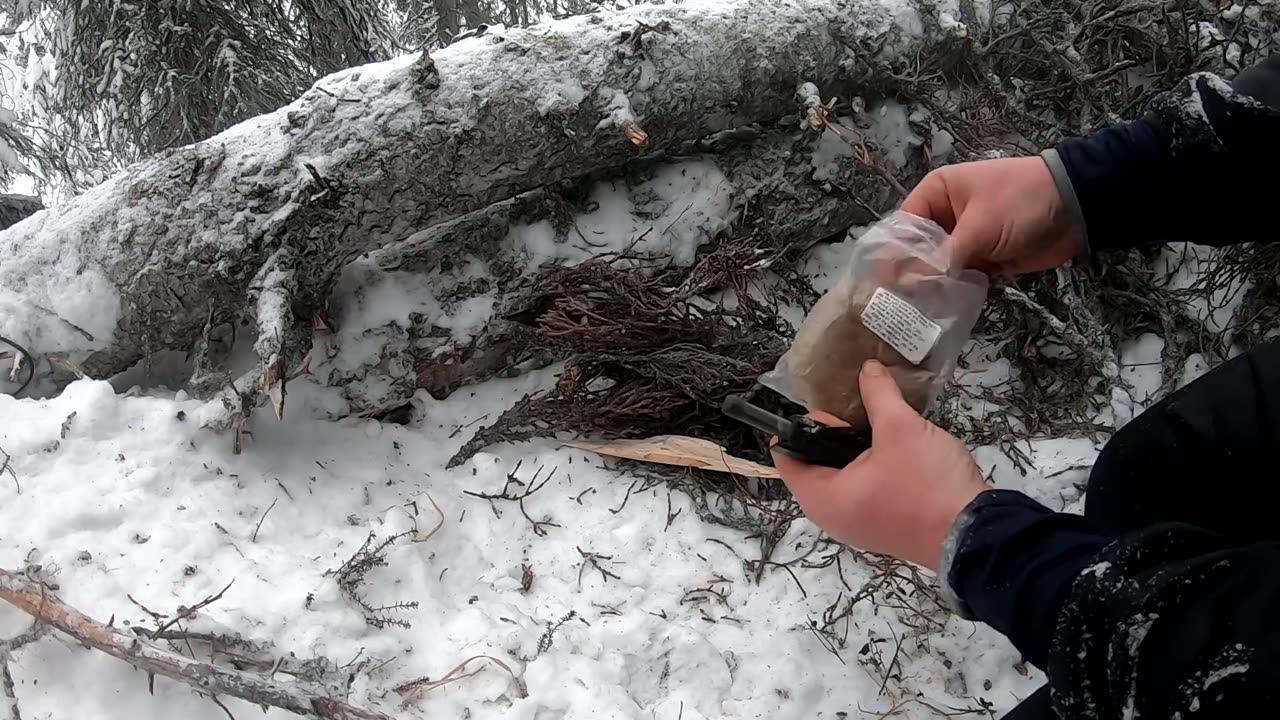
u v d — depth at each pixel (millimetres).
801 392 1097
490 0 4770
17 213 2902
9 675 1406
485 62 2021
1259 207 955
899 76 2438
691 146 2432
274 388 1788
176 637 1478
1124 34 2518
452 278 2158
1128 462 946
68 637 1472
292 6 3613
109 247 1918
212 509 1789
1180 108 944
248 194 1888
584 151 2137
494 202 2168
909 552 846
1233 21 2551
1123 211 996
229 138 1966
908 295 1030
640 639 1726
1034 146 2504
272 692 1428
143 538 1685
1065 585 697
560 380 2096
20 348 1941
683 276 2283
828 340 1069
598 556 1891
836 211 2555
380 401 2129
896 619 1780
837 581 1857
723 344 2129
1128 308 2389
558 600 1808
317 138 1920
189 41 3359
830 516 909
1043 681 1667
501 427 2102
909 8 2467
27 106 4410
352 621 1636
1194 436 881
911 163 2615
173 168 1931
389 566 1764
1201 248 2385
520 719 1558
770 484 2062
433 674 1611
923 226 1069
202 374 1927
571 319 2090
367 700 1530
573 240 2254
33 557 1567
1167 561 644
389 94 1959
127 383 2143
